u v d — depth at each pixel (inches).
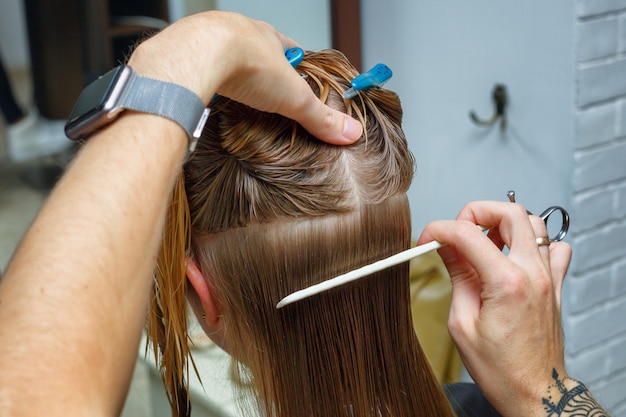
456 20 64.4
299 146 23.7
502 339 24.1
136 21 107.9
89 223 14.9
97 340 14.1
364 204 24.3
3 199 113.9
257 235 24.2
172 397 27.8
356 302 25.5
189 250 25.2
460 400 33.8
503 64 62.1
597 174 61.2
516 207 25.5
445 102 67.9
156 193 16.1
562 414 24.4
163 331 27.2
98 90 17.0
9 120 129.3
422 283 54.3
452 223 24.3
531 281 24.1
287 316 25.1
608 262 65.5
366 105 25.3
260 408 26.9
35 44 120.0
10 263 14.6
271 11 72.9
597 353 68.2
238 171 23.8
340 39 71.2
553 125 60.3
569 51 57.3
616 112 60.4
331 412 26.4
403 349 27.1
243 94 20.8
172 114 17.1
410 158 26.1
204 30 19.1
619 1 57.2
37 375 13.3
